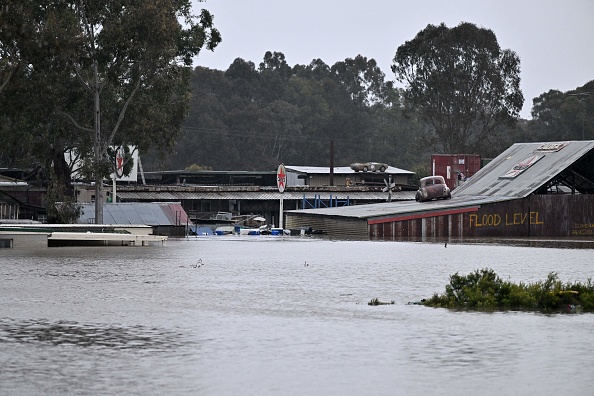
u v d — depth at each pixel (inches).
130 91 3838.6
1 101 3644.2
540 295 1433.3
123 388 888.3
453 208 4200.3
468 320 1286.9
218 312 1368.1
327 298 1555.1
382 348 1079.6
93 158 3868.1
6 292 1610.5
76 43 3548.2
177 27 3762.3
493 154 7593.5
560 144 4813.0
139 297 1549.0
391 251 3006.9
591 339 1135.0
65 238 3117.6
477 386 897.5
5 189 3964.1
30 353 1048.2
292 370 965.2
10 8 3358.8
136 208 4222.4
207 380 919.7
